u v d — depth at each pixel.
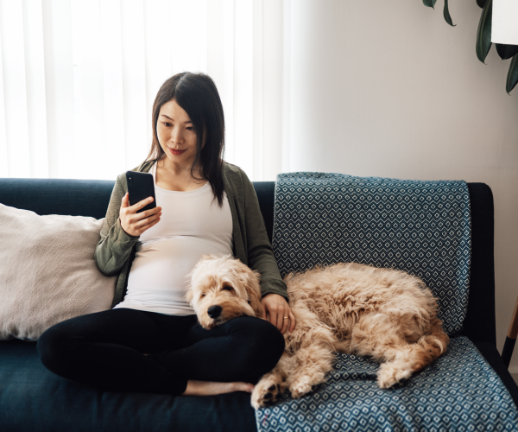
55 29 1.79
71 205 1.59
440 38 1.81
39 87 1.83
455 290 1.46
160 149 1.43
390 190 1.53
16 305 1.27
